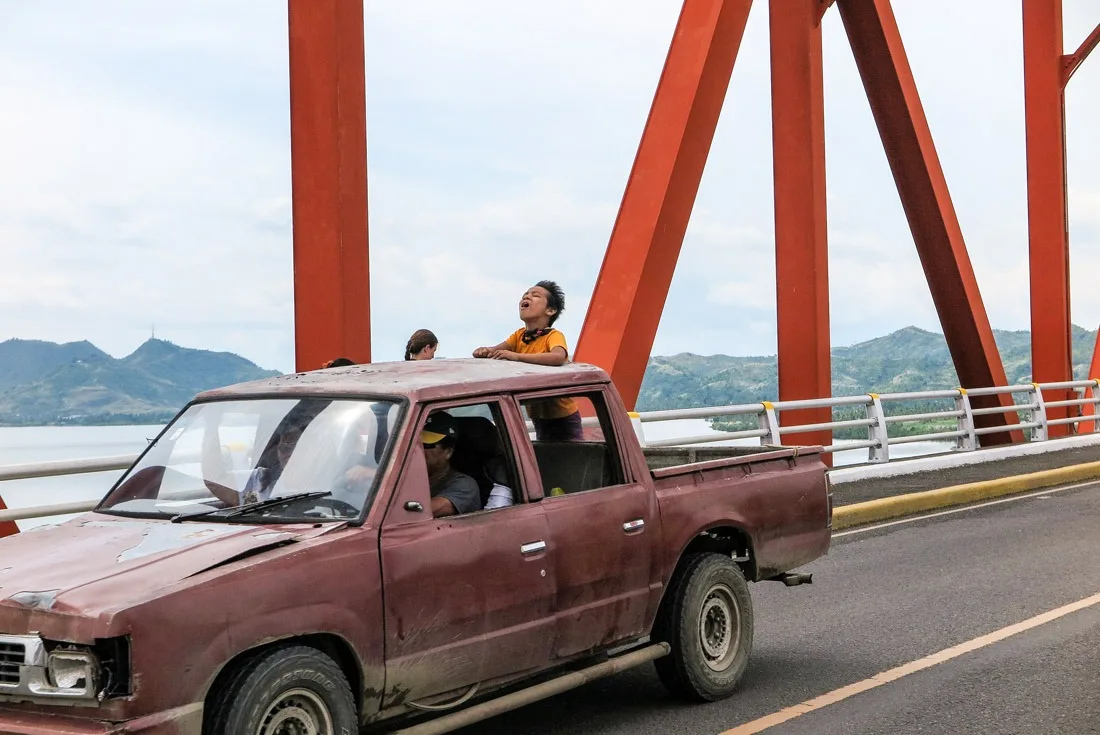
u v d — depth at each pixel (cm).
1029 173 2589
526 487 518
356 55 1113
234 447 499
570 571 525
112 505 496
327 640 439
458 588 473
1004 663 682
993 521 1310
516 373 545
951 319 2130
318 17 1095
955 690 627
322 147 1091
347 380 517
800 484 673
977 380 2195
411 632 455
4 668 388
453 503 493
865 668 681
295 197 1091
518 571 499
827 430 1669
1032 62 2589
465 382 515
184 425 521
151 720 376
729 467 634
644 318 1398
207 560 409
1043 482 1669
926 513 1398
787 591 927
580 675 542
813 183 1720
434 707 475
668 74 1480
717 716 589
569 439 608
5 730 380
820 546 683
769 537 648
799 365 1723
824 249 1747
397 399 488
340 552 435
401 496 464
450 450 507
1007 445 2011
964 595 887
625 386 1373
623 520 557
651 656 585
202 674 387
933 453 1844
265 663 406
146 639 377
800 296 1728
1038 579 944
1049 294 2564
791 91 1734
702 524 604
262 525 455
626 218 1436
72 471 798
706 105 1469
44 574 411
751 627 641
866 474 1623
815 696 623
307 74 1093
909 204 2023
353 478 466
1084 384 2436
